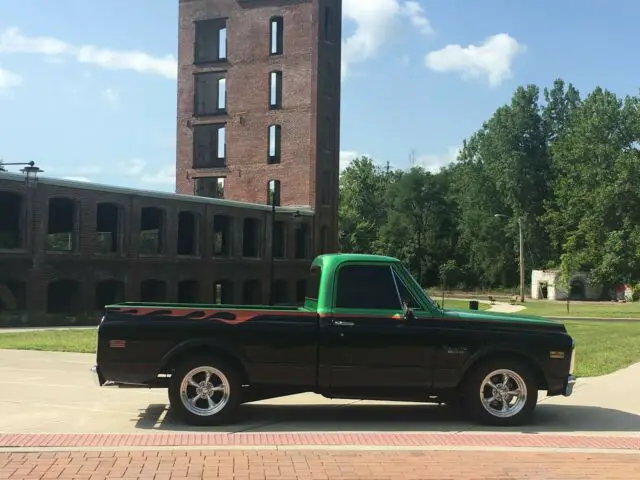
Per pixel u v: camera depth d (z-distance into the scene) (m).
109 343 7.51
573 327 29.30
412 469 5.76
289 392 7.75
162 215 40.00
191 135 57.69
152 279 38.81
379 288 7.78
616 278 65.69
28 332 24.12
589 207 70.00
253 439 6.79
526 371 7.74
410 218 102.69
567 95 94.44
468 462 6.02
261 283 47.56
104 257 35.81
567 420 8.17
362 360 7.59
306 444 6.59
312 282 8.29
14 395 9.42
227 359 7.62
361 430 7.42
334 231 55.69
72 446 6.36
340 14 56.50
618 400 9.62
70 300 35.06
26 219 32.03
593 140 72.62
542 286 85.62
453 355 7.65
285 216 49.84
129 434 6.95
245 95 55.91
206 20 57.50
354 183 115.44
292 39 54.44
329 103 55.25
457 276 100.88
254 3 55.81
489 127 98.06
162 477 5.40
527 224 90.62
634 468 5.89
